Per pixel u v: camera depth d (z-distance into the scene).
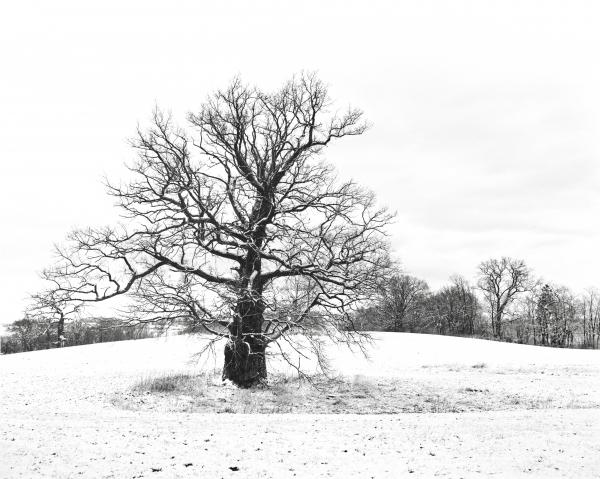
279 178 27.92
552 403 24.55
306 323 27.34
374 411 23.81
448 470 10.59
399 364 39.69
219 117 27.80
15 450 11.34
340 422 16.34
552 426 14.93
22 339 49.19
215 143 27.89
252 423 15.92
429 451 12.18
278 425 15.55
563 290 101.44
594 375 33.97
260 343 27.47
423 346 49.91
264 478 10.01
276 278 27.91
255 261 26.73
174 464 10.81
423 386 29.77
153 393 25.09
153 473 10.19
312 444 12.84
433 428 15.08
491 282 88.88
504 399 26.08
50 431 13.55
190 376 29.48
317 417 17.75
